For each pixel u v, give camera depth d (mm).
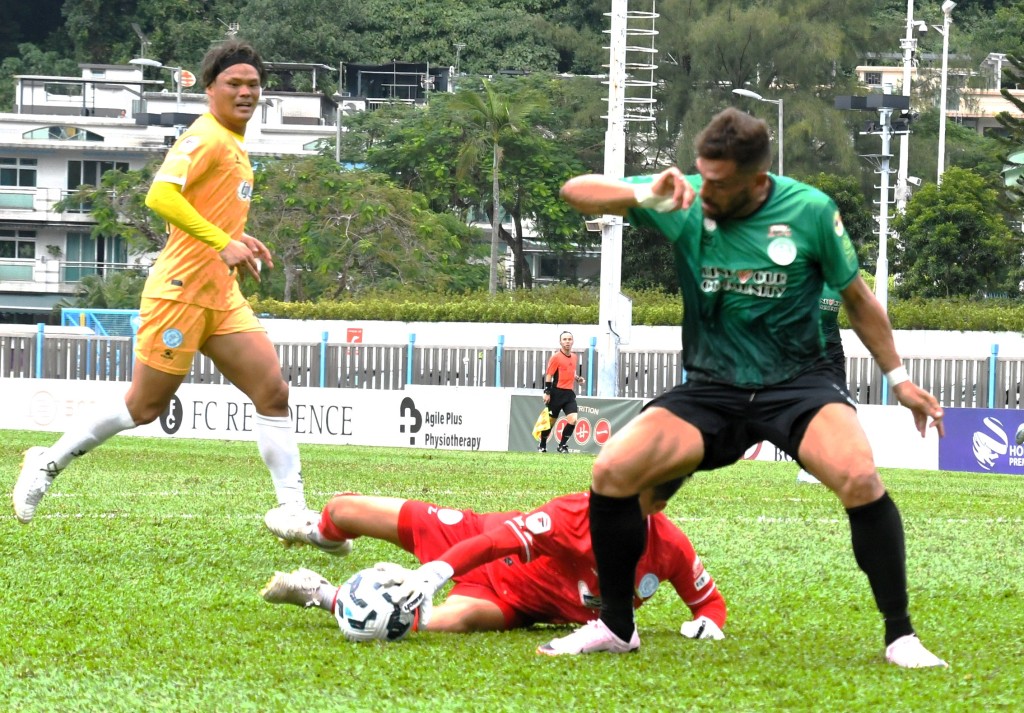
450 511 9070
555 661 7742
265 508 17156
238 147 11898
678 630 9148
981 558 13617
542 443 36719
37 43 136625
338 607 8305
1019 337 58500
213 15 132250
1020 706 6625
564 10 124375
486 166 87500
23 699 6680
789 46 97250
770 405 7820
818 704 6664
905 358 44812
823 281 7961
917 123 104812
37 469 12258
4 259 102375
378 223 75000
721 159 7465
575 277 101062
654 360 47719
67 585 10453
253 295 67250
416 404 38125
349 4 127375
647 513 8258
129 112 114562
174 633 8469
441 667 7477
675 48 98688
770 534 15336
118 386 39250
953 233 69250
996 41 126688
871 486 7617
